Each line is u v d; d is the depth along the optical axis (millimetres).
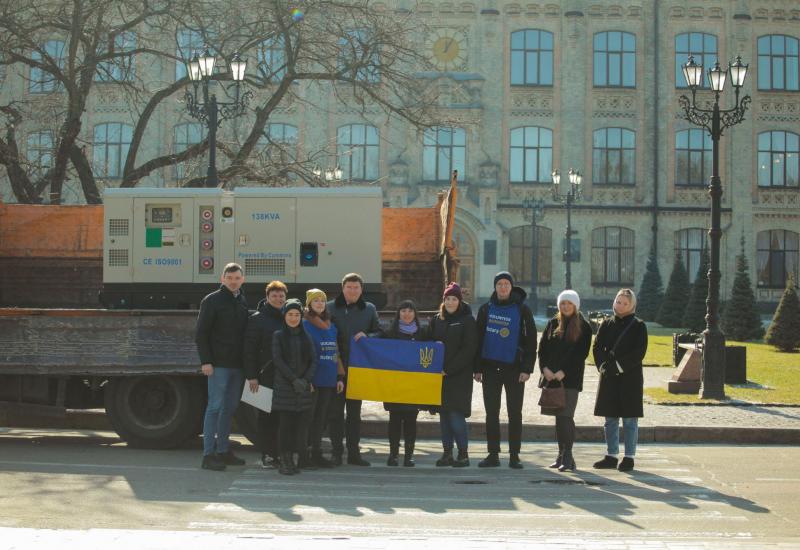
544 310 56812
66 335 13656
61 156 25766
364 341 12508
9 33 26641
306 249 15977
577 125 57625
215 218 16062
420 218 18547
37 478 11086
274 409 11648
